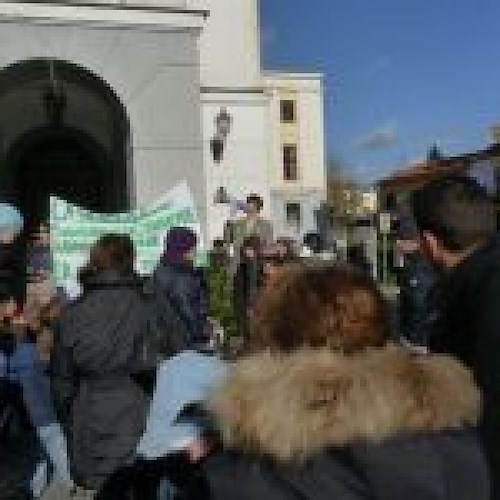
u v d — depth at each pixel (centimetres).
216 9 2897
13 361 633
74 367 635
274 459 244
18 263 692
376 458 242
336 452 244
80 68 1648
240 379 251
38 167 2625
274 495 243
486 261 373
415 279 937
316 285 262
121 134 1714
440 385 251
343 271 267
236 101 2869
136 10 1658
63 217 1195
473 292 371
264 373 250
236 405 247
